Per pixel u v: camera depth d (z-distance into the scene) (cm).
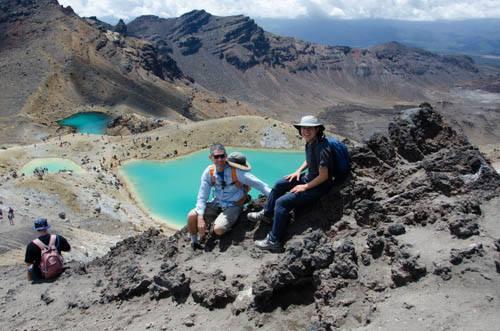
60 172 13438
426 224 1161
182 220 12400
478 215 1121
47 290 1711
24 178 11788
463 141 1468
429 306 900
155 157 19688
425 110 1502
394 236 1155
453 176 1261
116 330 1270
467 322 829
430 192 1259
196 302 1258
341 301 1011
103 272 1736
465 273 949
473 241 1028
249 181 1416
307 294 1118
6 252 4538
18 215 6950
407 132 1475
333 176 1319
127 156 19412
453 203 1170
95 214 10856
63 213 10106
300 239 1288
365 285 1043
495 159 7112
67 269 1892
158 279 1369
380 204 1280
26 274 2027
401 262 1026
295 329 1047
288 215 1307
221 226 1431
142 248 1775
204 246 1505
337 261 1089
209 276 1329
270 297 1129
